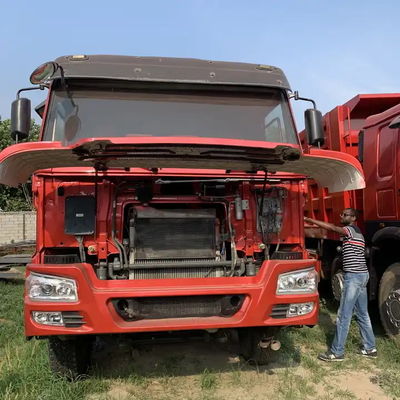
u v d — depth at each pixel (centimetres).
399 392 385
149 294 337
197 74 442
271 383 405
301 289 364
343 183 407
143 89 435
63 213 389
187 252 401
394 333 500
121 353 475
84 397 368
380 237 530
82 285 329
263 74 459
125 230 400
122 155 335
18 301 725
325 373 430
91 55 439
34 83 418
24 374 391
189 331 413
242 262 404
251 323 348
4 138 2228
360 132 612
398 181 516
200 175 402
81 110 421
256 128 442
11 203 2195
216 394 381
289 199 429
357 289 467
